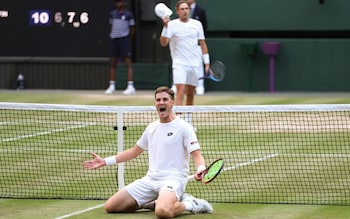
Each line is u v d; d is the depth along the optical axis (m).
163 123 17.88
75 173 22.78
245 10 43.78
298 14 43.59
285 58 43.59
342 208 18.66
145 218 17.39
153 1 44.53
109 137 28.56
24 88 46.19
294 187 20.89
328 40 43.25
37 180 21.97
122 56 42.62
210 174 16.88
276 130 29.98
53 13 45.69
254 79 43.94
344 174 22.36
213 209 18.44
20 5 45.94
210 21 43.97
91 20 45.38
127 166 23.50
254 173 22.64
